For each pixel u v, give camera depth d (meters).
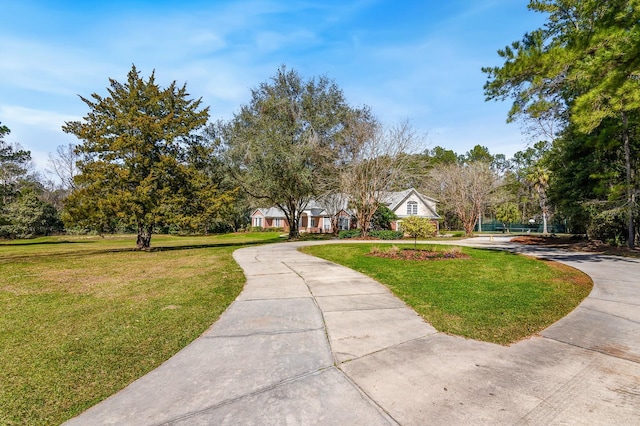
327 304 5.04
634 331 3.81
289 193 20.31
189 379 2.70
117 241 28.95
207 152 17.72
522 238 22.97
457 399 2.35
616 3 8.66
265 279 7.09
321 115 21.23
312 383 2.60
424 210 31.34
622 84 7.75
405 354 3.16
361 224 22.91
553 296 5.45
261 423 2.07
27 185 34.56
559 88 10.22
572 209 16.23
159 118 16.58
